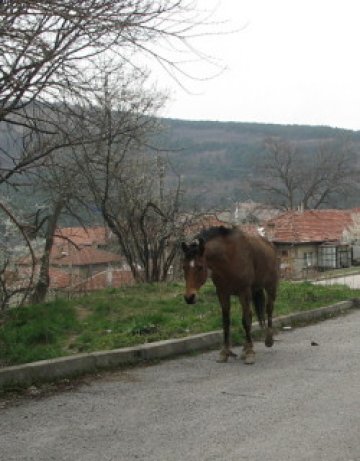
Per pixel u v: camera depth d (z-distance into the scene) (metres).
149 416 6.48
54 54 7.33
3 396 7.26
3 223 12.02
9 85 7.76
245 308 9.25
